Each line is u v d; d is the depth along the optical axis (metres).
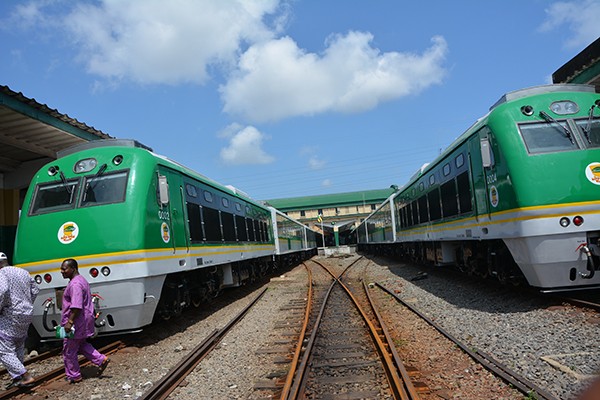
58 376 6.58
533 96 8.66
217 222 12.68
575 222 7.57
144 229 7.88
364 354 6.65
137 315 7.72
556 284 7.82
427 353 6.48
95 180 8.23
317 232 57.50
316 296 13.67
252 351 7.45
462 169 11.10
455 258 13.93
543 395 4.34
